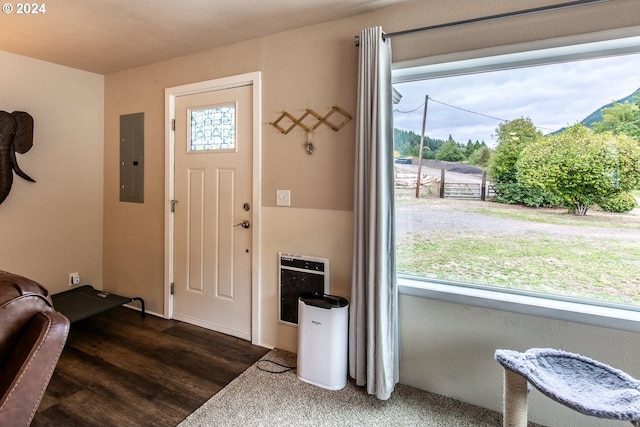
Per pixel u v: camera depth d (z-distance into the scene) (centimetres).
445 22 188
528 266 186
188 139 287
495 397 186
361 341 200
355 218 202
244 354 243
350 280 221
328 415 181
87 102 325
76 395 194
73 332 274
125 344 256
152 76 301
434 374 200
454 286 202
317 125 229
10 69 275
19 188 285
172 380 211
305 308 210
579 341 167
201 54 273
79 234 325
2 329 100
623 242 167
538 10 163
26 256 291
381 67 190
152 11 207
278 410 184
